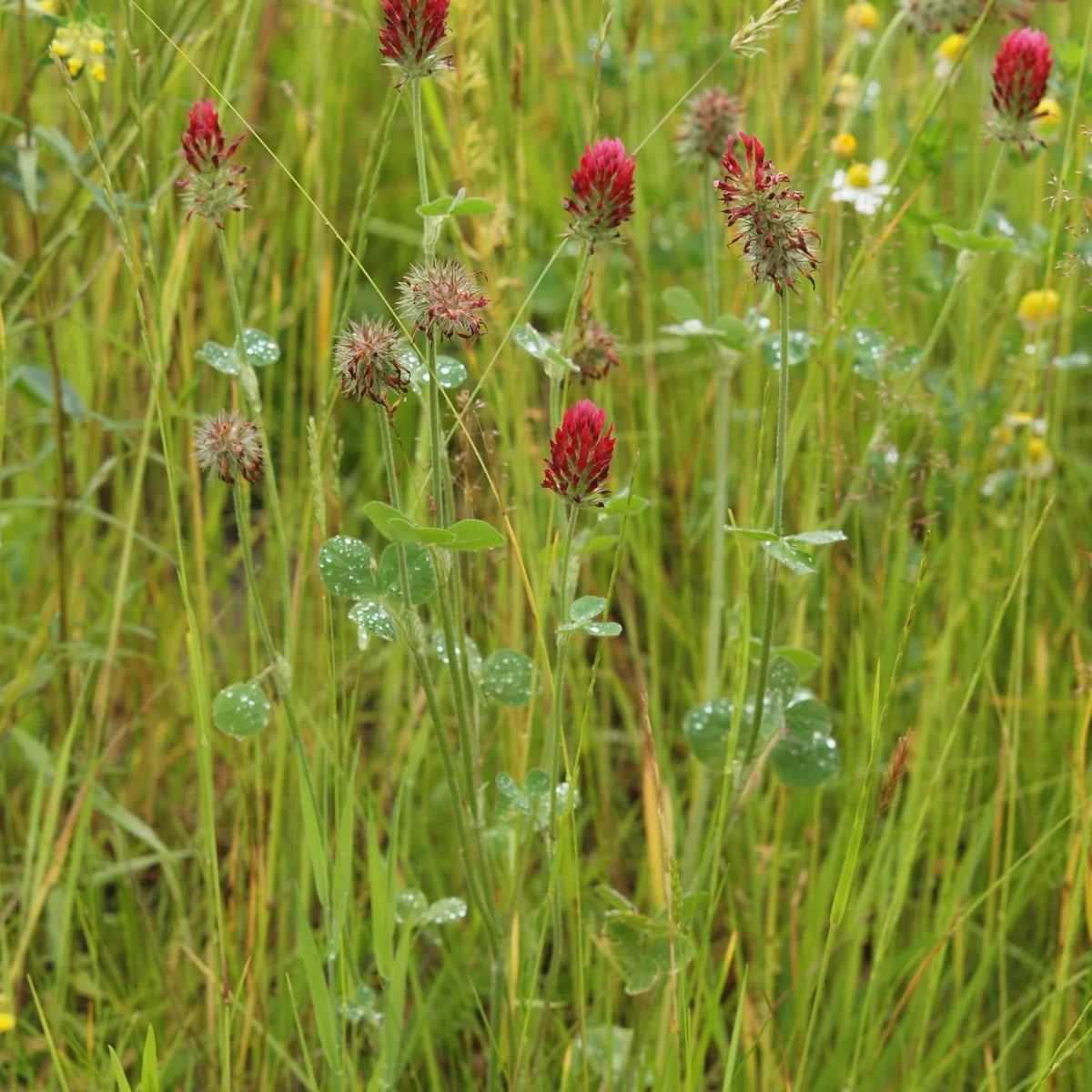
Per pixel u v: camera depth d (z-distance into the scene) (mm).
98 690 1322
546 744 1207
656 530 1397
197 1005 1324
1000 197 1531
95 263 1421
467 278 1135
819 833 1368
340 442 1301
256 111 1523
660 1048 1245
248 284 1395
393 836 1218
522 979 1239
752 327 1331
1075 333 1542
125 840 1396
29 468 1342
